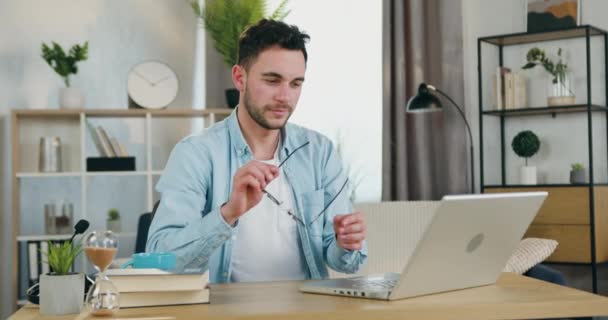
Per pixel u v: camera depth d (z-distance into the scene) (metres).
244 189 1.66
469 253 1.64
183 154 2.08
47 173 4.55
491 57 4.71
